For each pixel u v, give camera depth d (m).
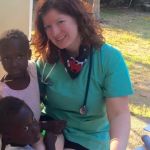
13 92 1.30
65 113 1.38
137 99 2.85
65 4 1.27
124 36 5.01
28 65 1.36
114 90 1.32
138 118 2.47
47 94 1.39
